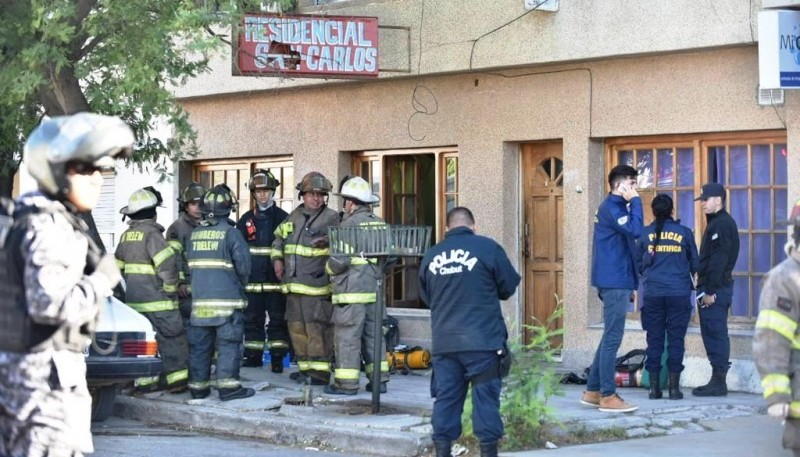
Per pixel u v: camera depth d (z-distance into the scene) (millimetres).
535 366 9922
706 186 12172
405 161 16125
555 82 14203
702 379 13008
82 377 4953
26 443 4812
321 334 12969
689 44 12914
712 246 12156
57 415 4840
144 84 12422
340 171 16375
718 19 12688
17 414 4797
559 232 14625
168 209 18406
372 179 16391
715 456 9414
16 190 18031
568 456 9422
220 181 18266
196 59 17031
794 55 11703
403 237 11031
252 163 17734
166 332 12477
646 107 13492
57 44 12383
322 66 14148
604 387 11086
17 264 4777
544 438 10039
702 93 13078
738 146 13172
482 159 14875
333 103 16391
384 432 10273
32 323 4770
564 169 14125
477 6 14586
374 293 12227
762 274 13000
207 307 11977
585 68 13930
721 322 12234
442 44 14906
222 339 12031
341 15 15477
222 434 11391
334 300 12219
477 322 8547
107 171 5742
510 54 14320
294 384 13289
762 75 11633
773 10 11688
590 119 13898
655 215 12125
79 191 4996
